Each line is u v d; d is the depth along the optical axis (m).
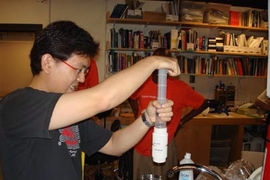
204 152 3.82
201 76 4.51
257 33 4.61
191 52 4.16
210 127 3.80
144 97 2.08
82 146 1.04
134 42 3.98
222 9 4.16
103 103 0.67
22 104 0.68
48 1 4.09
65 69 0.75
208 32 4.46
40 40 0.74
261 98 1.37
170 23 4.05
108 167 3.76
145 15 3.91
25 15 4.07
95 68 2.32
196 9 4.06
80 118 0.65
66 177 0.79
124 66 4.02
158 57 0.76
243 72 4.40
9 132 0.70
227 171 1.18
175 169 1.01
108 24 4.20
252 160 1.43
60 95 0.67
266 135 0.80
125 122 3.59
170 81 2.18
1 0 4.02
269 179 0.77
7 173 0.75
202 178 1.10
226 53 4.21
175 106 2.21
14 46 4.60
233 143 4.06
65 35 0.73
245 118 3.88
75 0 4.15
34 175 0.74
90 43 0.77
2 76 4.64
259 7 4.49
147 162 2.16
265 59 4.46
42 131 0.64
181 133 3.71
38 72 0.78
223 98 4.49
